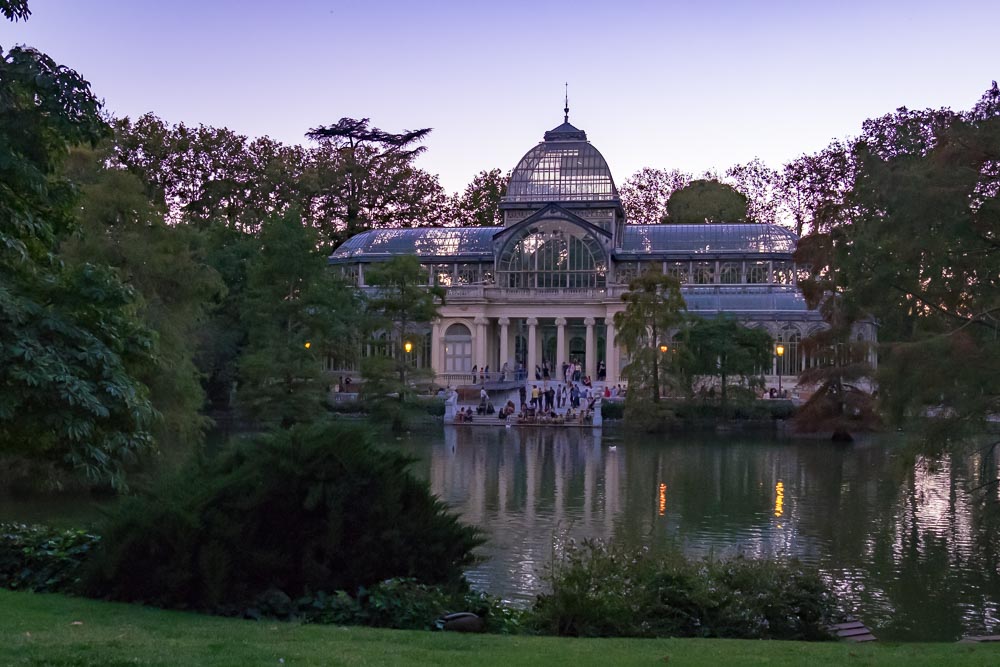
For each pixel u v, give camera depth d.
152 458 43.72
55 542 21.14
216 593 18.22
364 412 98.44
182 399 46.28
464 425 92.50
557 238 122.88
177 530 18.59
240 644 15.05
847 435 78.56
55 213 23.39
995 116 33.88
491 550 35.28
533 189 129.38
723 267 123.69
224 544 18.67
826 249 66.88
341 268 129.62
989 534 38.19
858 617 27.52
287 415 76.56
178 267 49.41
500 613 19.81
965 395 33.66
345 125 158.38
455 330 123.00
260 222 129.38
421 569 19.97
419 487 20.61
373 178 152.50
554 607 19.53
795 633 20.92
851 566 33.81
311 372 77.44
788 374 113.31
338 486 19.50
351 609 18.44
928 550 36.59
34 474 36.66
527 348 125.25
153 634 15.77
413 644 16.08
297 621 17.75
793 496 49.38
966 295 37.84
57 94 20.64
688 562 23.58
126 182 50.03
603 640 17.53
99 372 20.91
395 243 131.38
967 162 33.53
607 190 127.62
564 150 129.50
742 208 152.00
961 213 32.97
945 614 27.97
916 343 34.50
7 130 20.92
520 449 71.75
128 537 18.67
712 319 100.12
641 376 87.25
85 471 20.75
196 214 134.62
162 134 136.12
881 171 35.84
